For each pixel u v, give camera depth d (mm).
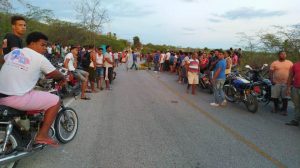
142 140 6742
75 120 6621
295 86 8391
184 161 5656
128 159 5656
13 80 4879
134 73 24203
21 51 5031
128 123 8102
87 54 12938
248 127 8172
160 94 13266
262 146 6645
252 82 10398
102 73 13891
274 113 10062
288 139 7207
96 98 11594
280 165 5637
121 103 10805
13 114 4859
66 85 10406
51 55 18453
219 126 8148
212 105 11055
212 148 6402
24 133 5008
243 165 5578
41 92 5168
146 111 9656
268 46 18453
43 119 5223
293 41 16719
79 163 5410
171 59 24688
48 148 6023
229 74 11688
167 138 6949
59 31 31031
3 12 15383
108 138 6785
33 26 22344
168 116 9094
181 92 14125
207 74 14375
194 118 8969
